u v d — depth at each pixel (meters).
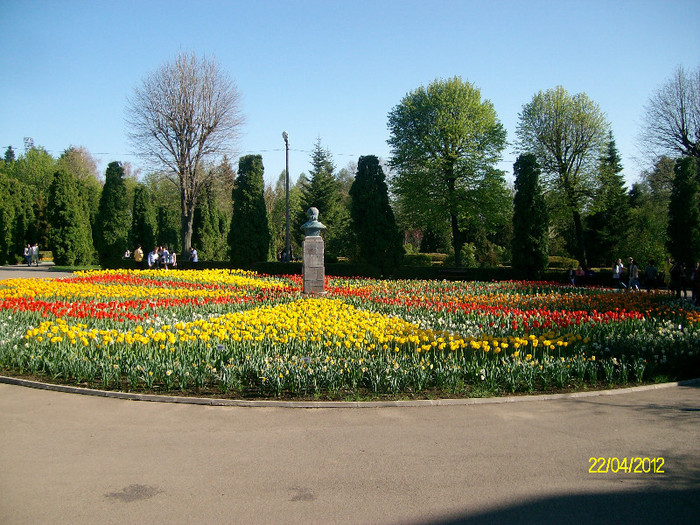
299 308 12.66
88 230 36.88
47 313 11.22
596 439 5.86
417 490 4.56
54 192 35.12
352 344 9.05
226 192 59.53
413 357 8.34
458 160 37.34
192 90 37.47
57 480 4.64
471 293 18.27
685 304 15.58
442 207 37.41
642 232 37.75
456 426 6.25
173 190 56.22
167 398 7.09
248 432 5.96
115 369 7.61
